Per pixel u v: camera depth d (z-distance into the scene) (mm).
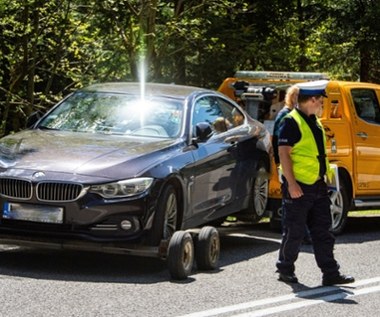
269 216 13453
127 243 9711
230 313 8266
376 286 9914
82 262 10648
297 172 9781
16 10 19281
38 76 22016
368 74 31750
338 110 14672
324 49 30062
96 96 11852
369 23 29359
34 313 7922
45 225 9703
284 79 15344
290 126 9742
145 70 20656
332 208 14406
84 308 8195
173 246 9695
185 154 10703
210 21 21375
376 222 17266
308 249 12602
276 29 25625
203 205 11141
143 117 11328
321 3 28953
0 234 9906
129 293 8930
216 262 10648
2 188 9820
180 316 8047
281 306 8695
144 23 20438
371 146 15031
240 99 15477
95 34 20859
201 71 23438
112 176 9711
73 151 10172
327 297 9227
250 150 12617
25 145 10422
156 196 9852
